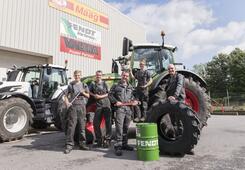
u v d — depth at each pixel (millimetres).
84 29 17094
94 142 6645
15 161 5051
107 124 6258
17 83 8320
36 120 8977
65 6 15570
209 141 6703
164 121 5629
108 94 6234
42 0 14125
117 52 20625
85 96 6074
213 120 12625
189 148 5148
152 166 4586
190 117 5160
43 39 14102
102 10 18969
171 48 7867
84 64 16984
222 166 4523
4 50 12867
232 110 19469
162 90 6469
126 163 4832
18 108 7477
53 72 9648
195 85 6859
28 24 13328
